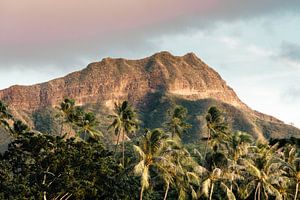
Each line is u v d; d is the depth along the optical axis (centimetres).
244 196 7025
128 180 6794
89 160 6525
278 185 7094
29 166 6412
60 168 6384
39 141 6544
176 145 5981
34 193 5978
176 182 6391
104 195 6669
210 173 6394
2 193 5628
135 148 5519
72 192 6194
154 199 7094
